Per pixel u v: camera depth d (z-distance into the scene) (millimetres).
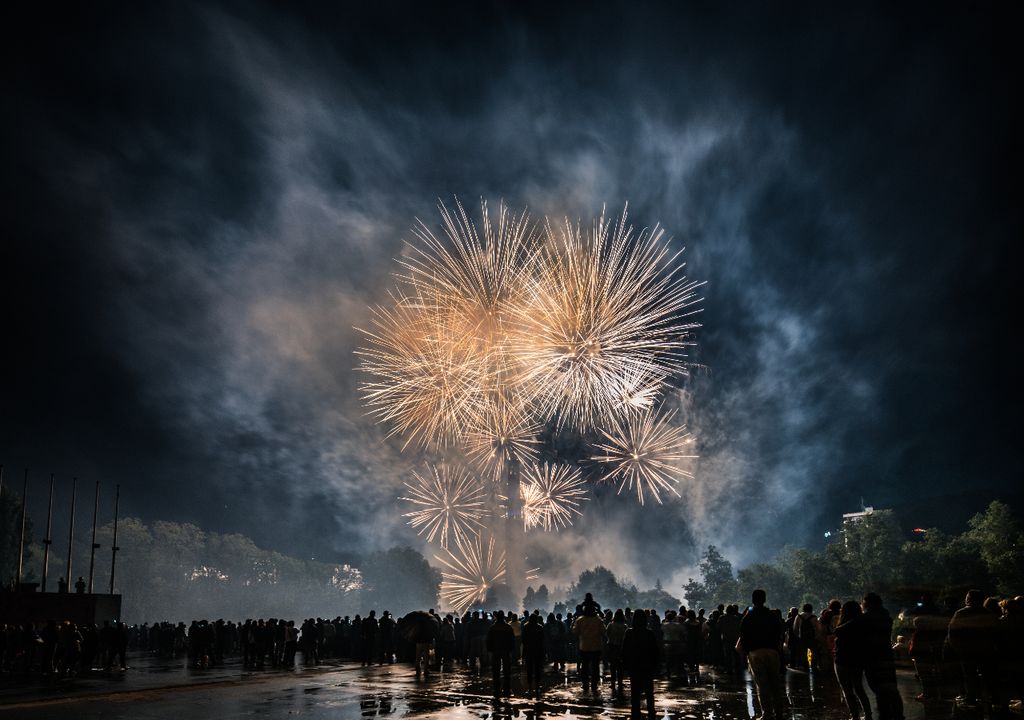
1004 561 94375
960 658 16281
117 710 19812
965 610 16078
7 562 121125
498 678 21719
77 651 32562
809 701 18641
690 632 27031
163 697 22922
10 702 21844
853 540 117625
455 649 36656
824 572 118188
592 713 18078
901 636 25656
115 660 45000
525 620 31672
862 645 13859
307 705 20453
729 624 26438
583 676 22438
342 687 25500
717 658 29641
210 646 39156
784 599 144875
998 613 16859
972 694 16453
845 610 14273
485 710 18922
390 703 20656
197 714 18812
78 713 19266
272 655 38750
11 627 35562
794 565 128000
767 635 14938
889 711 13609
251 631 38156
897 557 111375
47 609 48406
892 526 115500
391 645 38406
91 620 50844
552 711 18547
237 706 20438
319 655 40875
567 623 33469
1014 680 15297
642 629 17047
